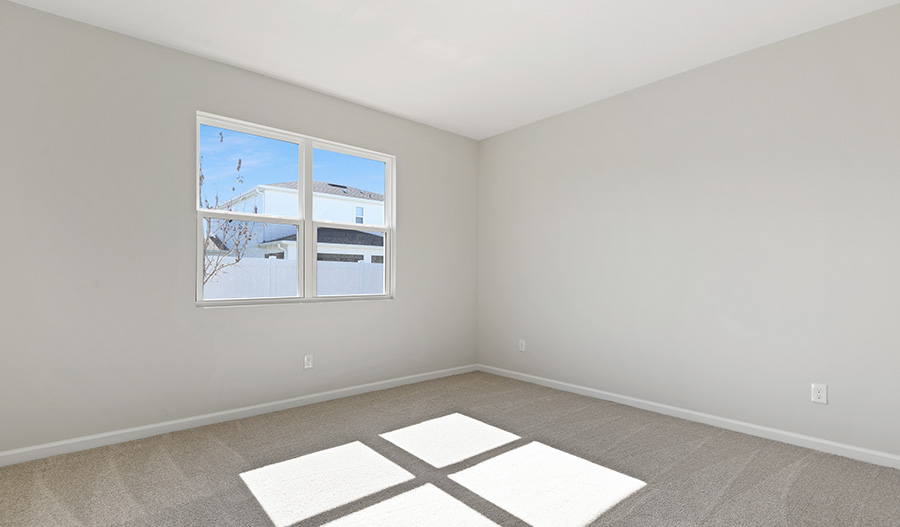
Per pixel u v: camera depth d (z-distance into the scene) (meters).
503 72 3.39
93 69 2.72
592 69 3.34
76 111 2.67
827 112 2.73
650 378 3.55
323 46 3.00
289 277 3.63
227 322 3.24
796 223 2.84
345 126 3.91
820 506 2.05
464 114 4.29
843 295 2.66
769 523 1.91
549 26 2.75
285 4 2.51
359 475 2.36
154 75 2.94
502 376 4.71
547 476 2.36
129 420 2.84
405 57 3.15
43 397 2.56
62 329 2.62
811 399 2.77
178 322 3.03
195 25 2.73
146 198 2.91
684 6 2.54
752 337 3.02
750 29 2.78
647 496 2.14
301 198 3.71
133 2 2.49
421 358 4.51
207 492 2.16
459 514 1.98
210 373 3.16
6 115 2.47
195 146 3.10
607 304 3.85
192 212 3.09
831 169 2.71
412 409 3.52
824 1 2.47
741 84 3.08
